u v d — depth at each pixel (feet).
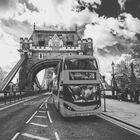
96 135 29.53
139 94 74.43
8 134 31.24
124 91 88.43
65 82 43.27
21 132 32.58
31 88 219.00
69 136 29.22
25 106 79.15
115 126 36.40
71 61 44.75
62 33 254.88
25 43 225.76
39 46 228.22
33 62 224.53
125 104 72.95
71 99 42.29
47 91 391.24
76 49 230.27
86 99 42.55
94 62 45.55
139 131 32.01
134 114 47.88
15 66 200.54
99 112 42.80
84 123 40.19
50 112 59.31
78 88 42.98
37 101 108.37
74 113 41.75
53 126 37.35
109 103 77.46
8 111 62.59
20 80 215.31
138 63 171.53
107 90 119.75
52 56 228.02
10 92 111.86
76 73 43.83
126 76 142.92
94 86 43.83
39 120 44.65
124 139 27.04
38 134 30.94
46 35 248.73
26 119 46.21
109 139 27.09
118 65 173.37
